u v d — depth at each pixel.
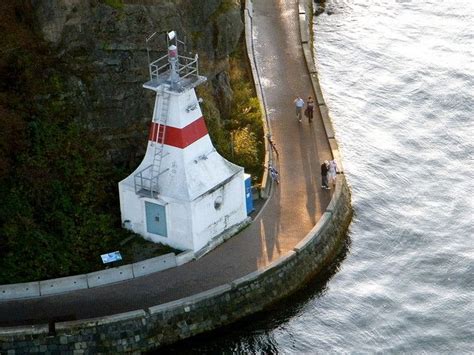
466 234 80.19
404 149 89.75
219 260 74.12
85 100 76.88
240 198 76.94
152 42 78.31
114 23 76.75
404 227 80.88
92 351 68.56
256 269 73.06
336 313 72.94
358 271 76.62
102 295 70.94
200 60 83.81
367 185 85.25
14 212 73.62
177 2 81.19
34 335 67.81
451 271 76.56
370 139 90.94
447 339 70.75
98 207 76.25
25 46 75.94
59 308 69.88
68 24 75.94
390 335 71.25
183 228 73.81
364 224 81.12
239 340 70.69
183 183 73.12
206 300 70.50
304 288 74.75
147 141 79.19
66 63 76.56
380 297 74.31
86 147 76.94
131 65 77.56
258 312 72.44
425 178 86.38
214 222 75.25
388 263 77.50
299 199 80.44
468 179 86.12
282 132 87.88
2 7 75.75
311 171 83.31
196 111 73.12
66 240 73.81
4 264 72.06
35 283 70.81
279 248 75.31
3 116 74.25
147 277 72.50
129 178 74.81
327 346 70.44
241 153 82.62
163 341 69.75
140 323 69.00
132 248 74.50
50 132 75.81
